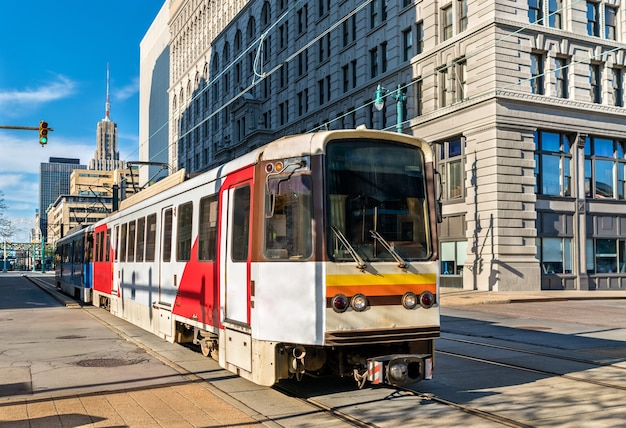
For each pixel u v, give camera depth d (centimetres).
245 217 849
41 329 1589
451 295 2767
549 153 3173
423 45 3481
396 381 714
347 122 4097
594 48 3284
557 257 3166
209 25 6994
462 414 698
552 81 3145
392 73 3641
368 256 751
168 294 1203
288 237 764
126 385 860
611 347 1219
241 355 835
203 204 1024
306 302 732
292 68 4847
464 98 3195
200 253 1024
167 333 1197
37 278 6825
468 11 3156
